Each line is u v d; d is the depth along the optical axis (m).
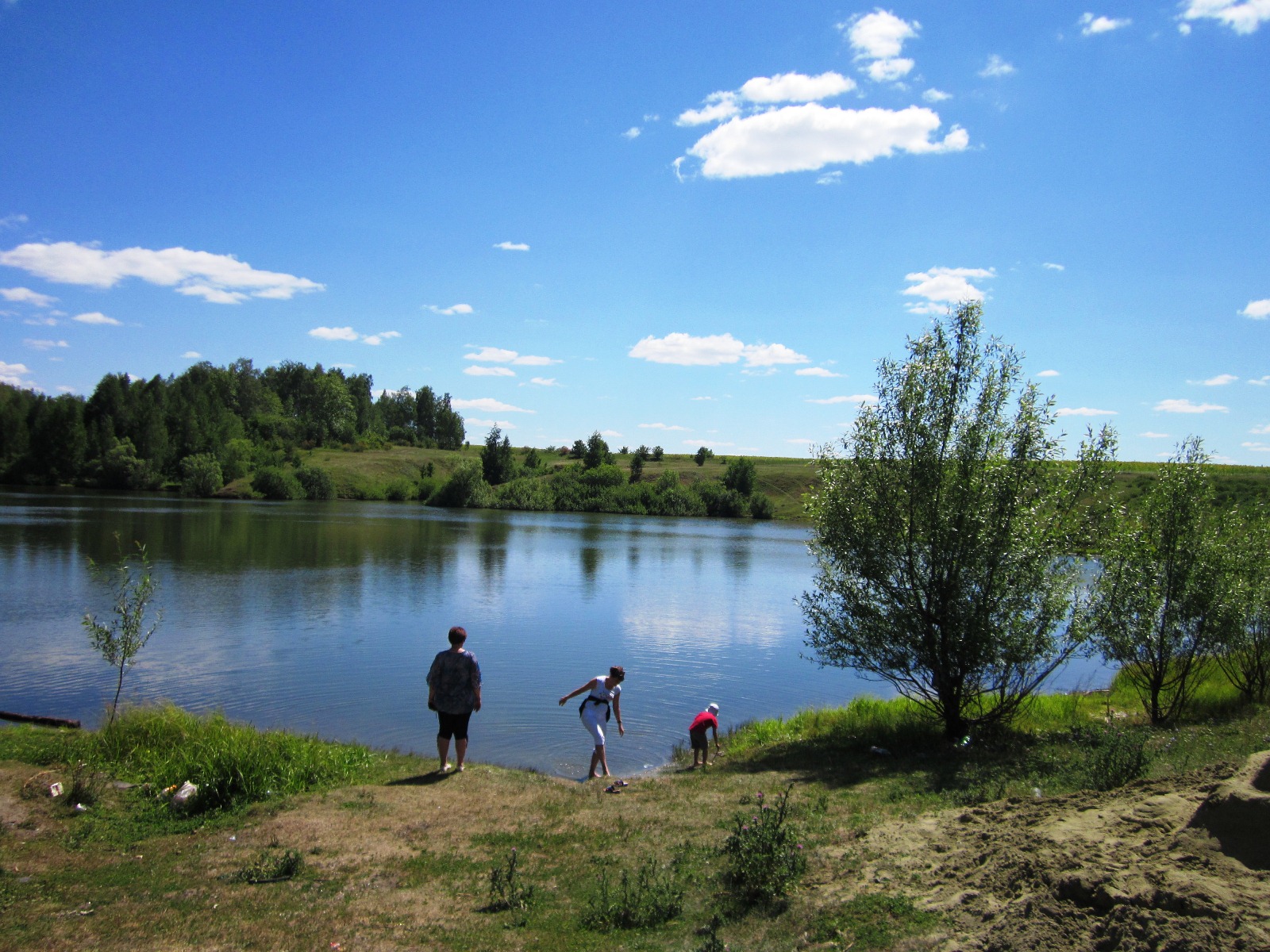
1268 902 5.03
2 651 22.27
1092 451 14.02
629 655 25.45
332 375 185.38
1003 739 13.40
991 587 13.37
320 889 7.75
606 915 6.93
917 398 13.94
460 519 87.75
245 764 10.88
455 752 15.32
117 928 6.82
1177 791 7.25
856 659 14.80
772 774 12.20
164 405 131.25
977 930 5.72
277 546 51.69
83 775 10.37
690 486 130.12
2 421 120.50
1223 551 15.29
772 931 6.35
